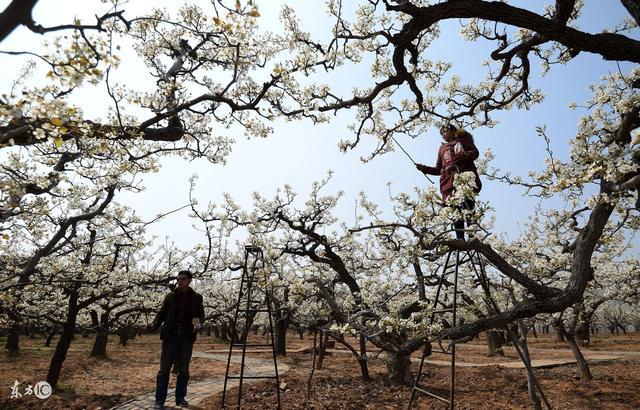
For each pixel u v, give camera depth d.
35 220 6.53
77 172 6.51
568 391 10.27
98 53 3.22
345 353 20.17
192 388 10.08
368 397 9.52
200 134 7.91
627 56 5.61
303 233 12.09
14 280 8.84
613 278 14.16
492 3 5.77
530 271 8.15
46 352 19.59
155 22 6.72
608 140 6.14
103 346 17.47
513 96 8.41
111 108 5.91
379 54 8.01
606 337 42.44
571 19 7.99
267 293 8.54
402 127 9.05
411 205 7.82
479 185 6.09
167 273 12.00
